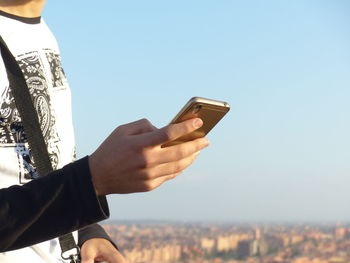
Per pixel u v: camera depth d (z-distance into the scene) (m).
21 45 1.81
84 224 1.22
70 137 2.00
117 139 1.19
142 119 1.24
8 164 1.60
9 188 1.22
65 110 1.98
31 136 1.61
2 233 1.19
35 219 1.19
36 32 1.91
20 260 1.63
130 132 1.21
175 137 1.16
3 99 1.59
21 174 1.62
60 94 1.95
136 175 1.19
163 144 1.28
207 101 1.29
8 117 1.60
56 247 1.78
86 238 2.06
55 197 1.19
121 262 2.00
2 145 1.60
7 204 1.18
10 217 1.18
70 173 1.20
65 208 1.20
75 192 1.19
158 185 1.23
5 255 1.61
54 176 1.21
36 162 1.60
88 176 1.19
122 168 1.18
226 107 1.33
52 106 1.87
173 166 1.21
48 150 1.82
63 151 1.92
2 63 1.61
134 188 1.21
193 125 1.17
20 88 1.62
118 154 1.17
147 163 1.17
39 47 1.88
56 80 1.95
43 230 1.21
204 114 1.33
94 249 2.03
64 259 1.72
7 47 1.62
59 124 1.92
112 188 1.21
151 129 1.22
